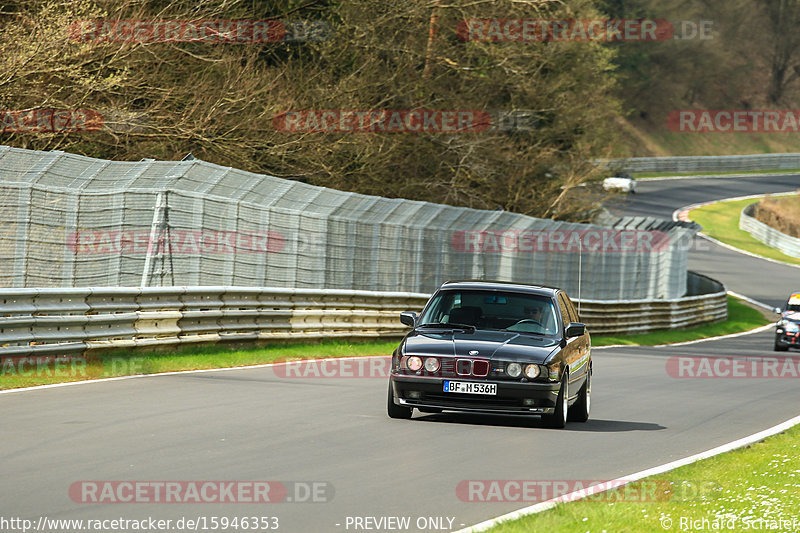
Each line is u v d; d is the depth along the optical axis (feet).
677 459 89.20
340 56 322.75
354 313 204.33
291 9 310.65
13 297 128.16
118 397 112.57
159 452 80.89
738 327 377.91
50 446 81.56
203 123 248.11
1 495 63.98
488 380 102.94
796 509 64.95
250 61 276.62
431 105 346.95
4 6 231.09
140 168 180.24
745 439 101.71
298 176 287.07
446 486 72.28
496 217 247.91
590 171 418.51
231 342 171.12
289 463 78.64
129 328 147.43
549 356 104.37
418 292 227.81
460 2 336.29
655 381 168.66
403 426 101.86
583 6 420.77
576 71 425.28
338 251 206.59
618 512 62.69
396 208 222.28
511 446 92.17
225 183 188.03
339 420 103.81
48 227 167.94
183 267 177.78
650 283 335.88
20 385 118.52
